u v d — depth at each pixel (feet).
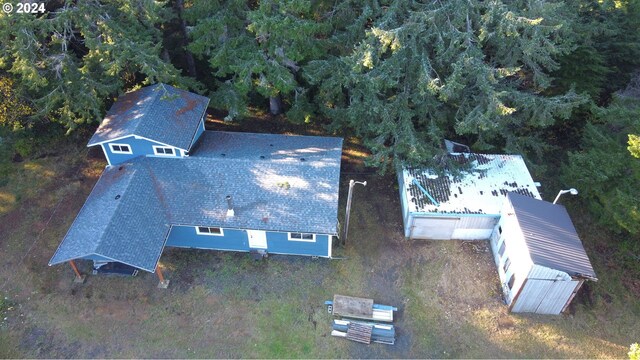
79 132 94.63
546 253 63.31
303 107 86.89
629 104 77.61
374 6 75.97
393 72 72.08
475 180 78.84
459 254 76.59
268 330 66.80
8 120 81.82
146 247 66.03
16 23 67.77
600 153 73.46
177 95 78.07
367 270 74.33
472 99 79.77
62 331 66.13
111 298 69.82
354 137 98.53
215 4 77.05
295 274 73.51
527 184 78.07
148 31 79.00
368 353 64.64
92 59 75.10
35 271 73.15
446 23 71.92
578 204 85.81
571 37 78.89
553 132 99.19
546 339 66.44
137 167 75.36
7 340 64.95
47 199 83.92
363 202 85.25
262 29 69.51
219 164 75.87
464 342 65.98
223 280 72.43
